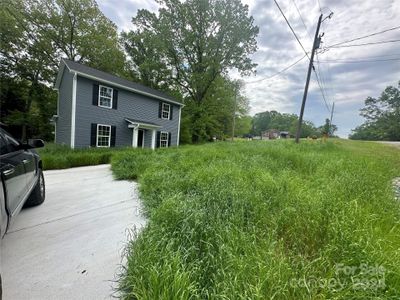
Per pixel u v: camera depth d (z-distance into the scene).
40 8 19.72
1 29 18.17
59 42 21.27
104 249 2.47
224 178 4.07
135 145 14.16
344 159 6.63
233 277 1.63
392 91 47.19
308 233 2.30
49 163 7.92
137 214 3.49
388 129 45.94
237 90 30.30
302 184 3.81
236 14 20.62
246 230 2.46
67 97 12.87
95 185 5.40
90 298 1.74
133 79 26.83
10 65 19.72
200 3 20.44
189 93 24.78
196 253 2.01
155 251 1.92
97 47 22.67
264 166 5.39
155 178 4.59
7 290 1.80
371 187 3.68
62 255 2.33
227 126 35.81
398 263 1.69
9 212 2.09
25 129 20.81
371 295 1.50
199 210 2.73
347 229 2.11
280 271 1.63
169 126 18.58
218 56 22.39
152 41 22.33
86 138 12.51
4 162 2.15
